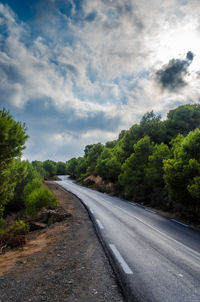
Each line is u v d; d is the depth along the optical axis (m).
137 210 14.48
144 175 21.59
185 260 4.61
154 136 32.19
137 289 3.07
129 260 4.42
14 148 7.13
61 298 2.73
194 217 11.10
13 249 6.03
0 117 6.67
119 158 33.81
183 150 12.16
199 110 36.53
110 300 2.71
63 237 6.74
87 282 3.24
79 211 13.11
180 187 11.16
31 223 9.69
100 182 43.78
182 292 3.04
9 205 19.11
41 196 13.40
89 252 4.91
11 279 3.41
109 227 8.28
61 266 3.98
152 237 6.84
